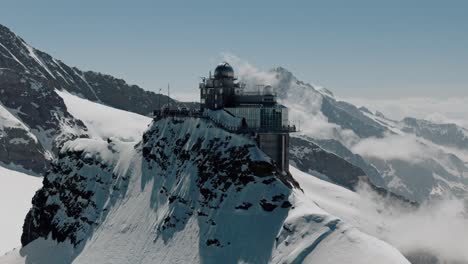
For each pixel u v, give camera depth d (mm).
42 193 177500
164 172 145000
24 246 171625
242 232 117938
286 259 105125
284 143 137625
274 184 121125
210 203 126500
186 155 140500
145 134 159375
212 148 134500
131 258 132375
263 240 114062
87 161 167875
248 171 123875
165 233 130625
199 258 119750
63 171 173250
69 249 152750
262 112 140000
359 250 99625
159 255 127375
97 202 156625
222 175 127875
